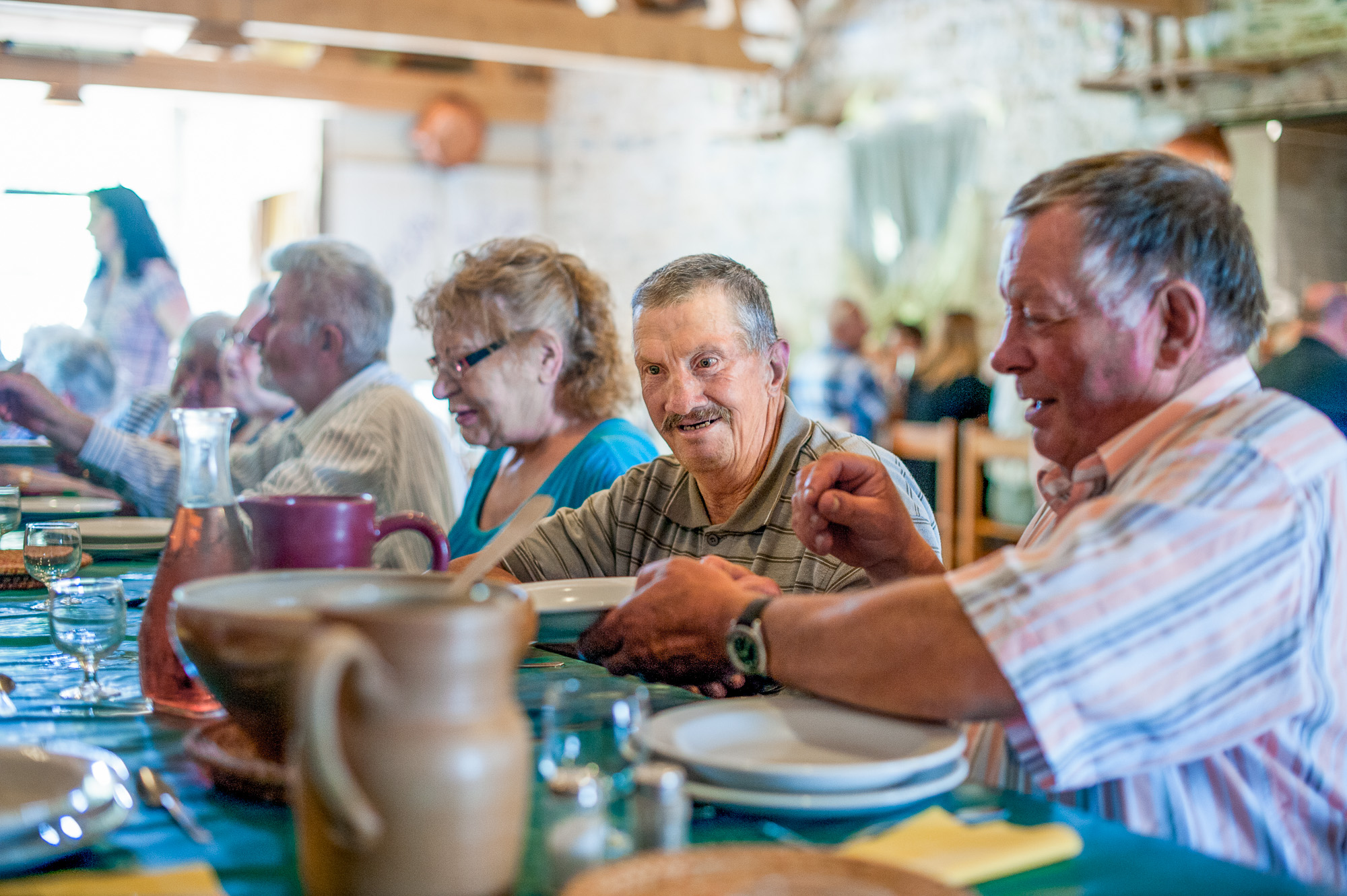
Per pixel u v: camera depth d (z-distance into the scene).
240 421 3.50
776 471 1.61
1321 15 5.22
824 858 0.69
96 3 5.64
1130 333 1.05
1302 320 3.50
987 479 5.19
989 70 6.73
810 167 7.87
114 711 1.14
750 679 1.32
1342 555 1.01
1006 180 6.66
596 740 0.87
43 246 6.62
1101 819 0.86
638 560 1.74
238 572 1.11
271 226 10.37
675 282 1.59
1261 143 5.44
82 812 0.76
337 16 6.27
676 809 0.74
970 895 0.64
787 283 8.10
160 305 4.50
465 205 10.02
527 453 2.21
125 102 9.84
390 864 0.61
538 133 10.34
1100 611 0.91
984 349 6.70
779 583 1.56
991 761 1.14
